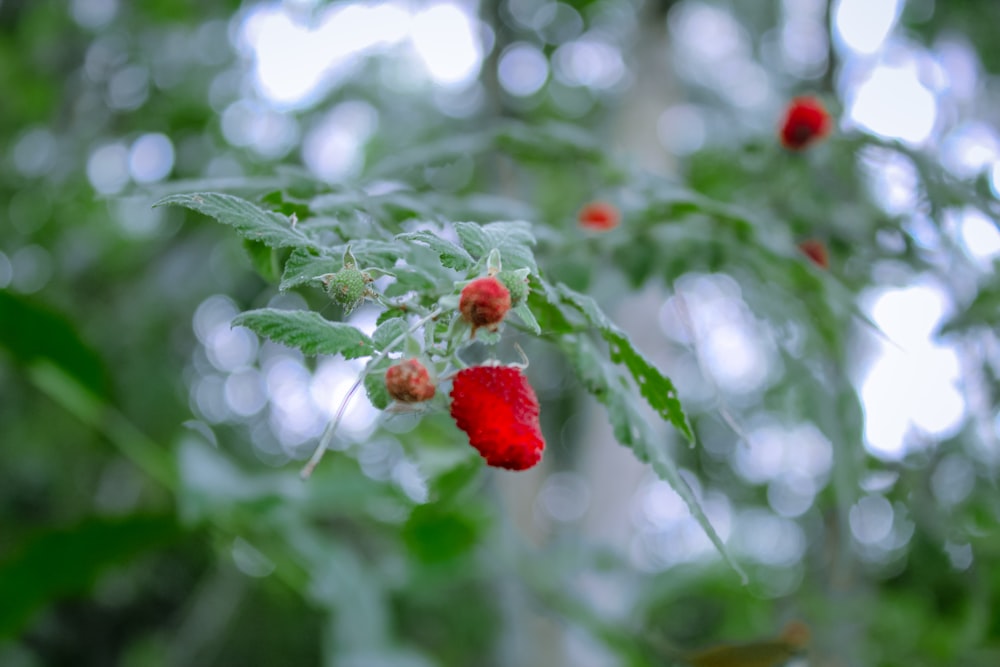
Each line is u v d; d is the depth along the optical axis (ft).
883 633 2.34
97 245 3.73
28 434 3.72
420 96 3.35
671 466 1.20
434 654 3.55
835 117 1.87
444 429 1.96
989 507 2.08
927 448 1.97
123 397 3.38
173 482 2.16
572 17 2.99
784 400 2.00
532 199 2.47
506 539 2.37
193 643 3.48
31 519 3.83
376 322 1.17
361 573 2.21
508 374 1.16
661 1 2.71
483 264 1.12
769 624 2.54
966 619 2.27
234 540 2.23
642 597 2.52
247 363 4.08
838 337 1.66
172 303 3.59
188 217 3.44
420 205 1.41
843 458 1.62
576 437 3.15
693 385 3.16
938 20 2.67
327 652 2.06
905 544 2.31
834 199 1.86
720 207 1.55
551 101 3.29
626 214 1.61
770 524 3.70
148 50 3.62
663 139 2.94
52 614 3.76
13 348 1.99
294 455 4.10
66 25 3.70
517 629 2.60
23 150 3.71
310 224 1.28
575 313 1.23
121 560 2.07
